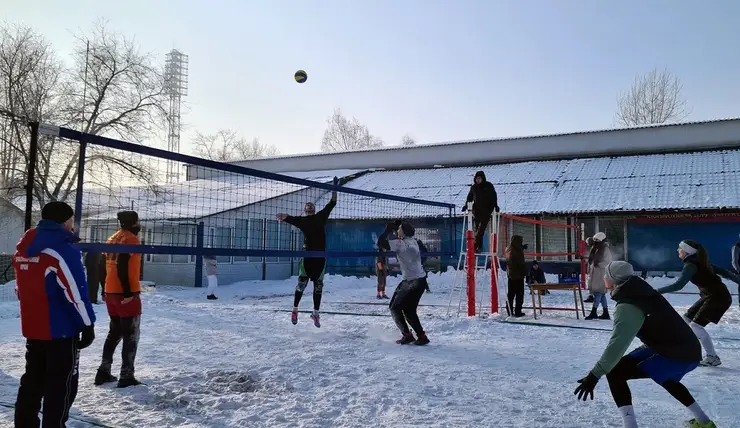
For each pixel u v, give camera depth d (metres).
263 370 6.11
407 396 5.09
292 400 4.94
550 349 7.49
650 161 25.20
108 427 4.16
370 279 22.09
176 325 9.70
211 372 5.95
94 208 10.45
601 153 27.88
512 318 10.50
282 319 10.51
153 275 22.02
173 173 9.52
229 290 19.09
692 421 4.19
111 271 5.41
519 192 24.11
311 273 8.77
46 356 3.76
